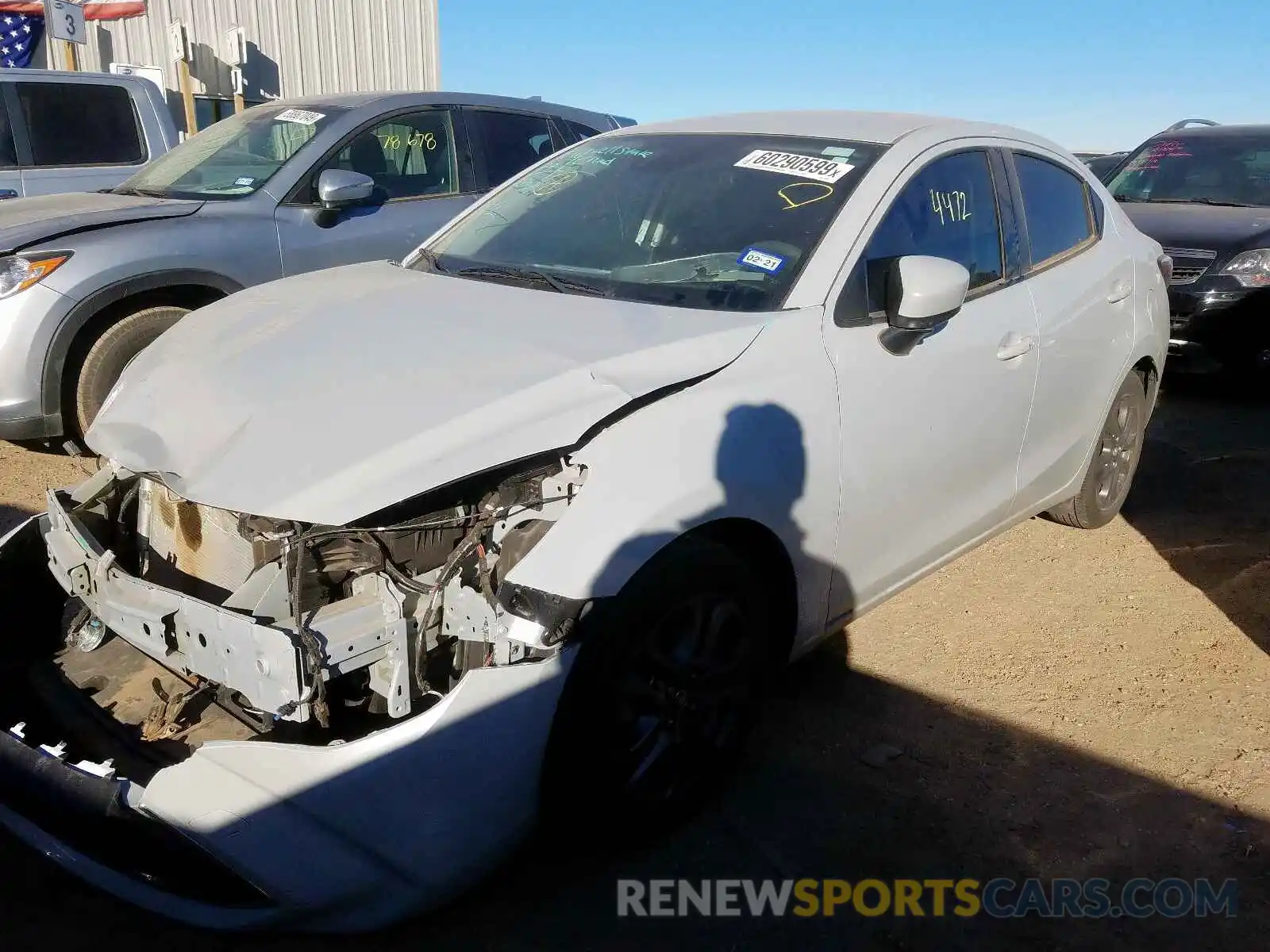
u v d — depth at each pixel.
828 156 3.49
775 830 2.88
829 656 3.79
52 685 2.78
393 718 2.35
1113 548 4.85
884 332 3.14
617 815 2.62
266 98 14.02
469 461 2.30
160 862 2.31
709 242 3.29
